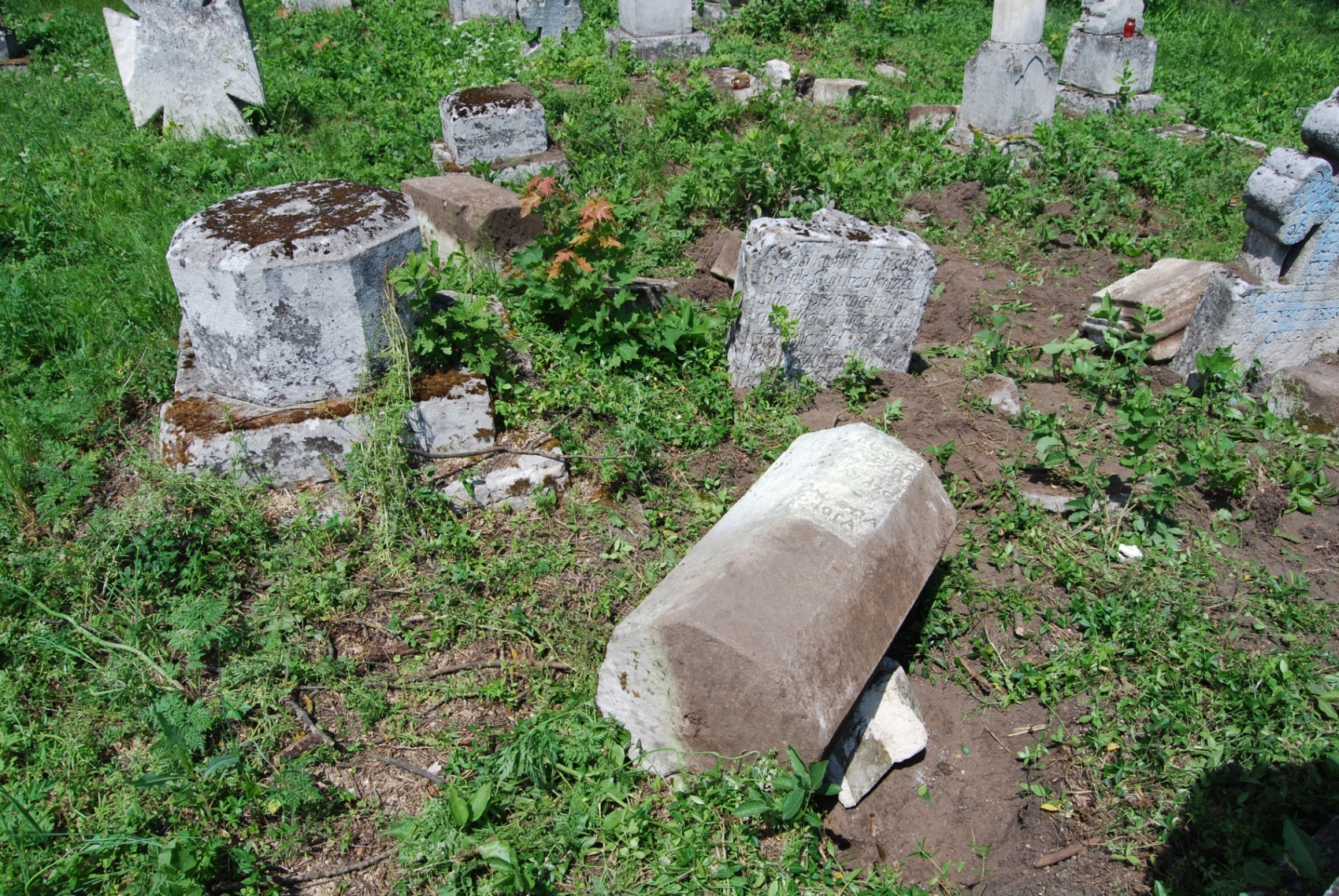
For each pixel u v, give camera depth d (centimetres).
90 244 611
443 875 268
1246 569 396
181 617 330
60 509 389
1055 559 395
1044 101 912
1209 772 302
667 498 423
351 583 365
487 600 362
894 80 1124
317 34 1173
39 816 273
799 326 490
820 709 276
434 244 430
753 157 682
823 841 292
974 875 289
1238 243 711
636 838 277
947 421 475
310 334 387
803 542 303
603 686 298
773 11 1242
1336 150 479
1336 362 534
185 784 278
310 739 307
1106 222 739
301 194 418
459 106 756
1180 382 538
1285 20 1559
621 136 834
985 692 346
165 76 830
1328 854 264
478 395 415
